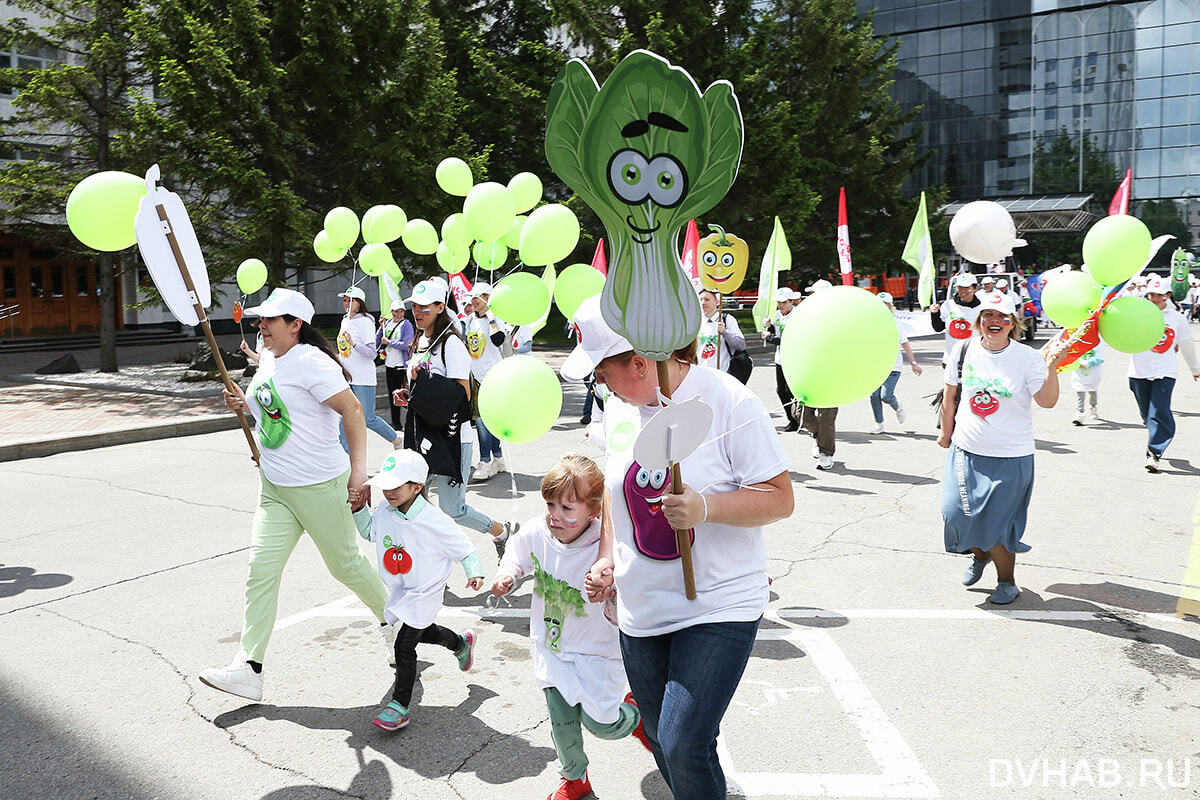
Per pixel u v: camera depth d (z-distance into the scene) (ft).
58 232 60.44
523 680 13.94
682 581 8.08
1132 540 20.79
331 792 10.77
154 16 55.26
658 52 82.48
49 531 23.18
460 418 18.15
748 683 13.48
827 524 22.50
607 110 7.13
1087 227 145.69
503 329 30.50
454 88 65.16
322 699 13.32
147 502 26.32
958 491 16.69
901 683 13.41
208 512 24.94
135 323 96.07
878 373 7.92
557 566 10.22
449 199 61.00
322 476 13.19
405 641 12.31
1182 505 23.97
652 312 7.41
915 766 11.09
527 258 17.97
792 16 99.91
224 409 45.09
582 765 10.32
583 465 10.05
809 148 98.78
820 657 14.37
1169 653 14.37
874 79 112.27
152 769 11.32
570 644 10.23
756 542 8.32
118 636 15.83
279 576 13.14
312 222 54.85
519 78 85.87
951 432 17.13
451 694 13.46
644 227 7.31
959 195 167.53
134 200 12.89
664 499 7.38
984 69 164.25
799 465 30.25
